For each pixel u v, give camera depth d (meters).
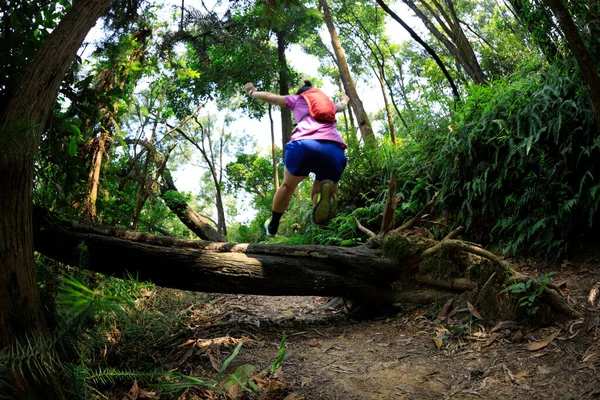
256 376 3.11
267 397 2.87
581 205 4.82
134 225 6.06
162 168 6.38
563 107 5.04
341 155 4.05
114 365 3.50
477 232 5.88
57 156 4.24
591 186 4.81
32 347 2.53
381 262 4.40
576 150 4.93
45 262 4.51
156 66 6.16
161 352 3.75
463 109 6.27
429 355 3.43
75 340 2.94
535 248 5.19
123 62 5.60
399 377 3.11
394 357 3.44
